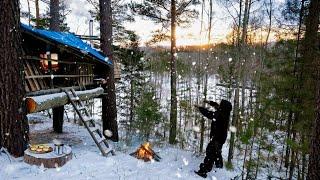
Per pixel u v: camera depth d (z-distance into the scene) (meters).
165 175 7.95
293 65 13.60
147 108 15.30
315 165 5.82
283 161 15.32
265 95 12.56
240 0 18.06
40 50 10.41
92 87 14.09
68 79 11.39
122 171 7.68
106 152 9.01
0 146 7.14
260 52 24.78
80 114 9.41
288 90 12.56
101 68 14.16
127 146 12.01
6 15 6.97
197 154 11.44
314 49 12.56
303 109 12.05
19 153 7.25
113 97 14.03
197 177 8.32
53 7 14.75
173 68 17.22
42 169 6.72
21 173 6.37
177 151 11.79
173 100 17.22
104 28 14.06
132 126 16.73
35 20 17.73
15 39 7.15
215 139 8.71
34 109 7.47
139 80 24.72
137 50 23.58
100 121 21.67
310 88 12.20
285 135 14.51
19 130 7.27
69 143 10.95
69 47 9.55
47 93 8.88
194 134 21.58
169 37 17.56
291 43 13.98
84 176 6.77
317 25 12.91
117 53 23.45
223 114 8.71
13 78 7.13
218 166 9.43
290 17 15.16
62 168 7.04
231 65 22.36
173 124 17.00
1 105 7.07
